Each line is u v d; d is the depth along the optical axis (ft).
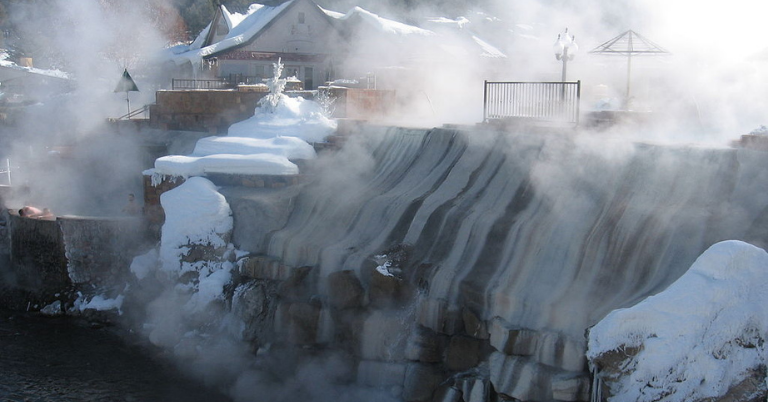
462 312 41.86
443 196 51.16
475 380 39.09
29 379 49.01
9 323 58.49
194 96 78.07
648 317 31.89
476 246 45.52
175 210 57.47
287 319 48.37
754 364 30.91
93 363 51.31
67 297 60.90
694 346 31.22
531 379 36.83
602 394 33.06
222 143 65.21
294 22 132.57
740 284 31.65
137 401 46.14
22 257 64.34
